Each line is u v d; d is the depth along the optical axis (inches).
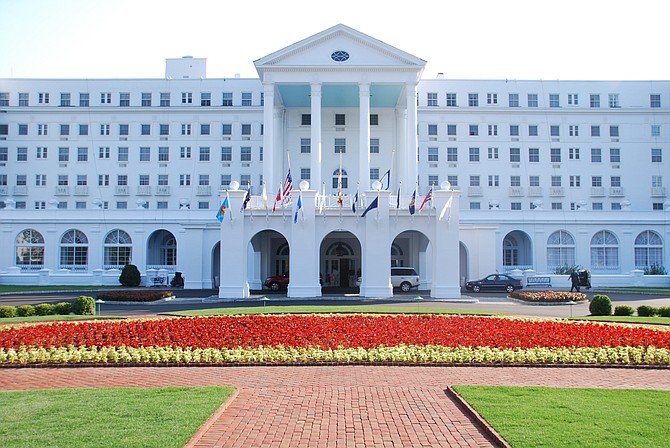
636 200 2645.2
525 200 2603.3
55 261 2191.2
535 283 1995.6
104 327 794.2
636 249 2224.4
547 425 378.0
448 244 1535.4
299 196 1524.4
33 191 2608.3
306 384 514.6
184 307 1277.1
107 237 2219.5
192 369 583.5
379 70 1966.0
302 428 389.7
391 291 1529.3
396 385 511.2
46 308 1075.3
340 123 2325.3
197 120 2618.1
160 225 2203.5
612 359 611.5
